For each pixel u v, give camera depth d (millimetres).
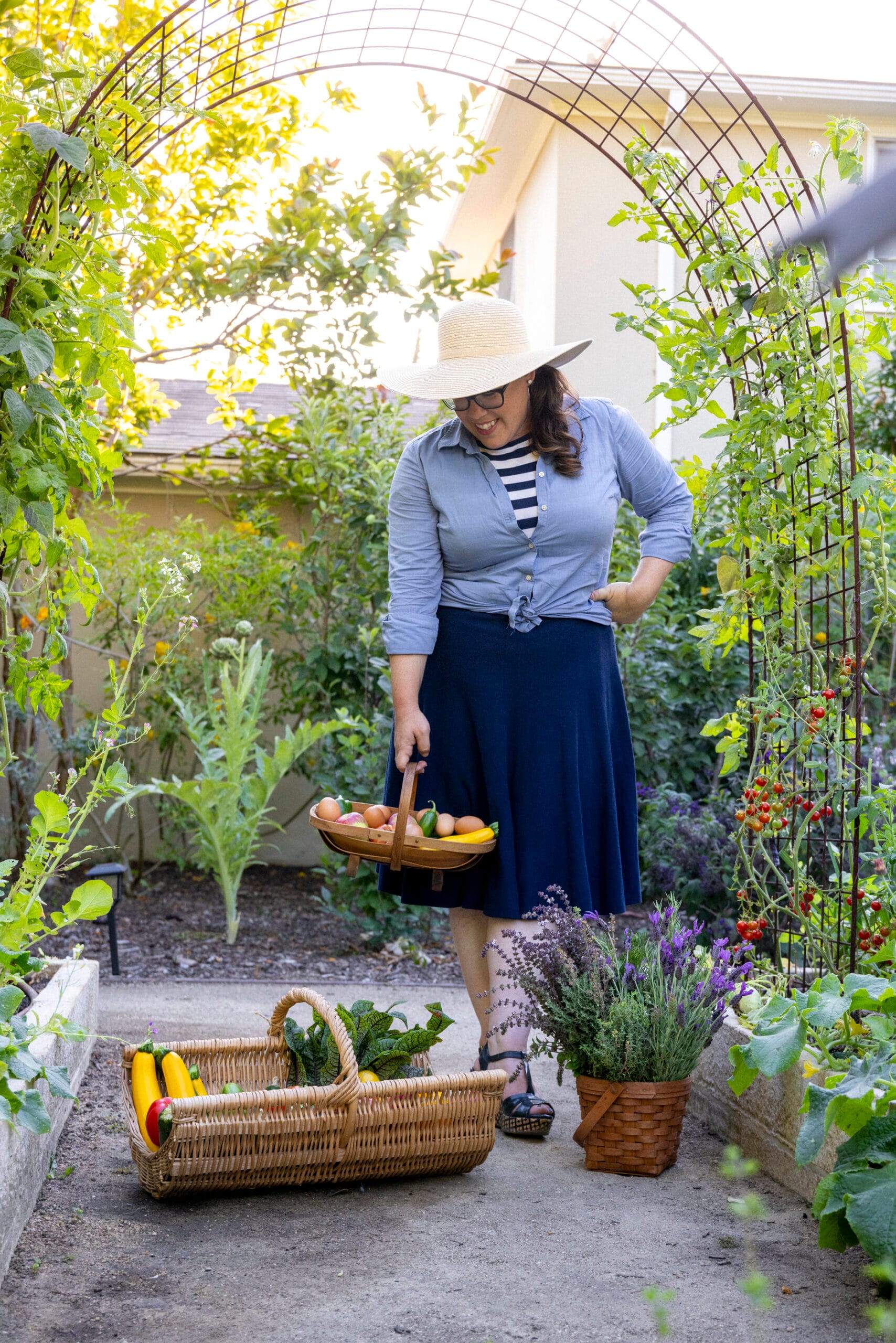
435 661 2789
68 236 2389
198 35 2824
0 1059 1708
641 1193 2281
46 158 2316
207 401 8188
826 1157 2172
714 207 2924
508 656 2703
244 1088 2553
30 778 5422
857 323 3037
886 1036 1876
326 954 4848
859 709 2588
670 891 4797
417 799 2799
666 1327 1306
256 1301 1792
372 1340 1665
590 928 2521
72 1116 2670
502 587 2707
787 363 2781
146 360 5969
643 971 2496
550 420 2695
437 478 2738
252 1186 2209
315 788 6434
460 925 2879
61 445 2383
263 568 6047
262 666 5840
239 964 4598
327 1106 2184
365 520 5910
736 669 5598
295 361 5965
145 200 2525
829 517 2811
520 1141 2629
